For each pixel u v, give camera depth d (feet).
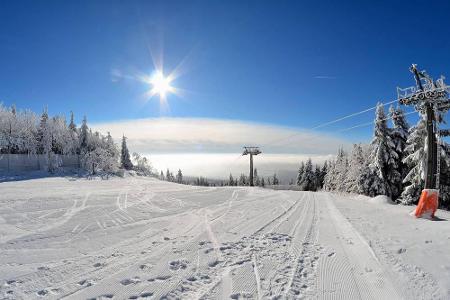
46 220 36.37
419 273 19.34
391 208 51.62
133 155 316.81
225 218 38.73
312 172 258.37
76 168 214.28
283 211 45.70
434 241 26.76
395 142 99.66
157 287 17.04
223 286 17.29
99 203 51.42
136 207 47.60
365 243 26.16
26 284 17.39
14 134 209.15
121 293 16.28
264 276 18.88
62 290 16.63
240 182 328.49
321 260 22.12
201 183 384.27
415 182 77.97
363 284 17.92
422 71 44.37
